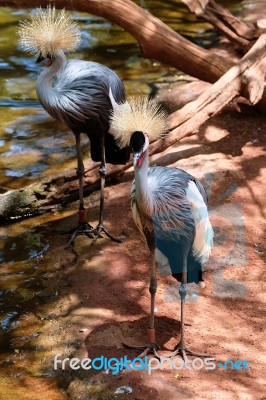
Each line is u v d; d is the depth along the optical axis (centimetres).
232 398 460
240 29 920
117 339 517
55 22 615
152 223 474
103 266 597
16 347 527
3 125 834
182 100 866
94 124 619
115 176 718
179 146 762
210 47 1009
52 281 593
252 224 644
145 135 445
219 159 732
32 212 688
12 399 480
